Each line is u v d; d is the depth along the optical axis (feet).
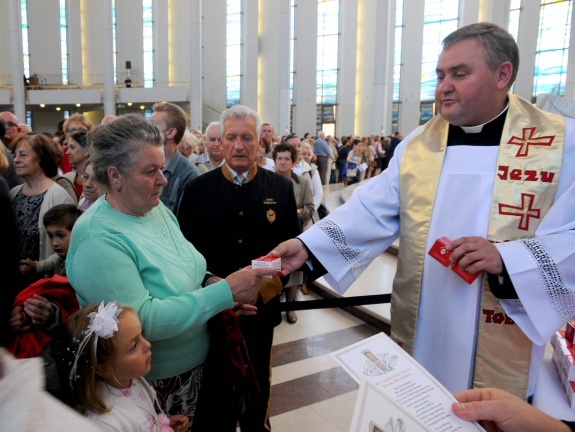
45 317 4.92
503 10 28.68
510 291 3.66
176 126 8.48
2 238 1.51
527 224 3.86
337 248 4.65
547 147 3.91
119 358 3.96
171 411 4.91
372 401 2.57
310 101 67.62
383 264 15.49
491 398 2.86
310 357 10.21
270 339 6.29
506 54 3.82
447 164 4.31
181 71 70.18
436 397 2.80
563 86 54.13
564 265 3.55
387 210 4.67
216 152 12.03
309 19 66.54
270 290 5.93
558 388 4.20
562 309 3.58
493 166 4.10
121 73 71.10
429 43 63.10
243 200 6.71
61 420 1.55
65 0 70.54
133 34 70.23
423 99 64.59
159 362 4.67
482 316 3.96
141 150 4.35
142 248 4.45
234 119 6.61
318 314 12.67
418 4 62.90
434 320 4.20
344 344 10.84
